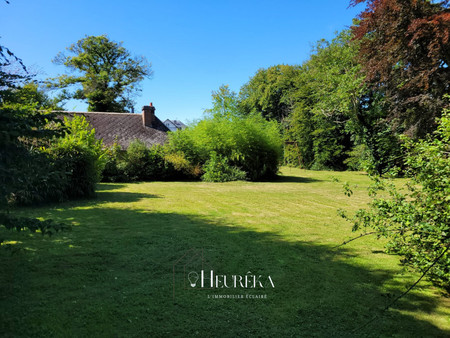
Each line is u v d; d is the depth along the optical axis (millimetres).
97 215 7098
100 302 3010
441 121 3977
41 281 3443
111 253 4422
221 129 17828
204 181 17219
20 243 4742
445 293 3367
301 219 7043
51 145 8812
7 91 3221
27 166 2783
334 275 3797
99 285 3389
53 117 3068
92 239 5090
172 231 5727
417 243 3729
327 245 5016
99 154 10438
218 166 17328
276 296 3227
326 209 8383
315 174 23250
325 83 25281
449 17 11336
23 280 3453
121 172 16844
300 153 32031
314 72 28375
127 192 11648
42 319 2678
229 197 10594
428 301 3180
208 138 17812
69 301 3012
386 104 20688
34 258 4137
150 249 4637
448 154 3662
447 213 3260
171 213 7516
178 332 2553
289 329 2631
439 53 12188
